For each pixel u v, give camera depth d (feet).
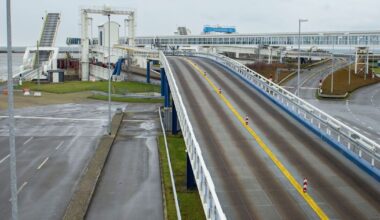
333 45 467.93
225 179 76.18
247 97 146.51
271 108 132.26
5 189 103.24
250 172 79.82
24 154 136.36
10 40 55.11
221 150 92.12
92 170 117.29
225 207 65.26
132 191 102.68
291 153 91.09
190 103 135.74
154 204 94.43
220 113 124.57
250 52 486.79
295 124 114.62
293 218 62.34
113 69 385.70
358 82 352.90
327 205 66.85
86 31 404.77
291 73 399.65
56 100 269.03
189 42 582.35
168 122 174.29
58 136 164.25
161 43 609.01
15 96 282.15
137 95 278.67
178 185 102.53
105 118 205.36
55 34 500.33
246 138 101.24
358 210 65.36
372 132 169.68
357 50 404.98
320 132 103.19
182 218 82.94
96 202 95.30
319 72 411.95
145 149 145.18
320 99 276.62
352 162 86.33
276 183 74.95
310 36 486.79
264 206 65.92
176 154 134.10
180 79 173.88
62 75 392.27
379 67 526.98
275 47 480.64
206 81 171.63
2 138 158.40
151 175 115.44
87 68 409.69
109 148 144.05
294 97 131.85
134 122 198.18
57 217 87.45
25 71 431.84
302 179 77.05
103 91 307.58
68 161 128.67
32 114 215.31
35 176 113.39
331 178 77.82
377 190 73.00
